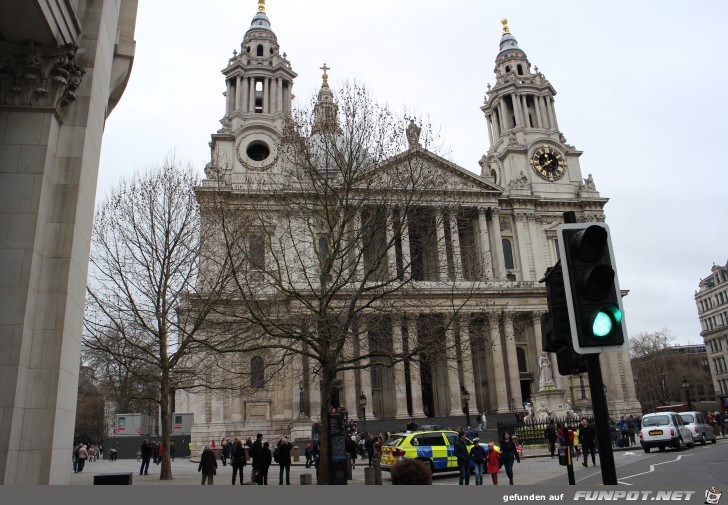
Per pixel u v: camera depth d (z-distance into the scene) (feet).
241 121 241.35
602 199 256.93
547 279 24.08
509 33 299.79
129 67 70.33
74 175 50.39
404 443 95.86
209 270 115.55
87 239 53.26
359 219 107.76
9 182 47.57
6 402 42.70
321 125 101.86
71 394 49.55
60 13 50.19
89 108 52.95
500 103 280.31
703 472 75.15
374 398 222.07
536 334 226.79
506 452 77.51
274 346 90.74
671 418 121.60
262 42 260.21
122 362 112.57
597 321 20.94
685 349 566.77
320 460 82.99
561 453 38.11
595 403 21.57
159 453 175.11
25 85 49.47
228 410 203.21
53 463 44.47
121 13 71.36
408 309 165.37
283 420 204.13
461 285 209.26
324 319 88.02
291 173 107.76
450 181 236.43
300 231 133.28
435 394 226.99
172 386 115.55
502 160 271.08
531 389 226.58
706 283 510.99
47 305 46.93
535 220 251.60
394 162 103.71
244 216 121.90
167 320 107.96
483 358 233.55
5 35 49.52
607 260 21.75
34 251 46.44
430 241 117.91
